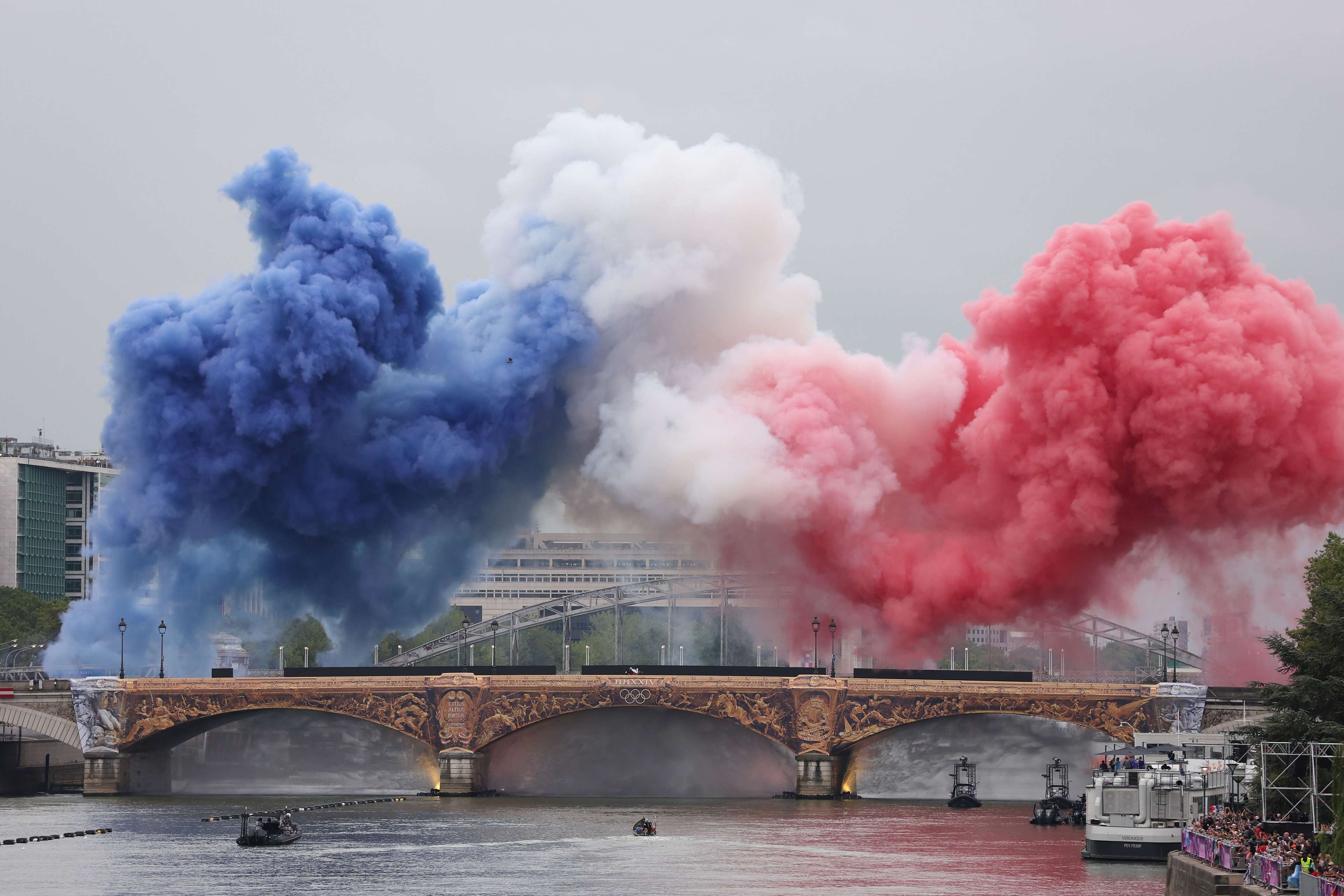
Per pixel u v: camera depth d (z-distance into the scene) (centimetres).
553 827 19788
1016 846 17888
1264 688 15375
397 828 19850
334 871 16275
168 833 19538
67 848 18188
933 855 17188
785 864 16550
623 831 19325
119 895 15000
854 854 17312
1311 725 14675
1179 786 16700
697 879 15638
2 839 19012
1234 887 11781
